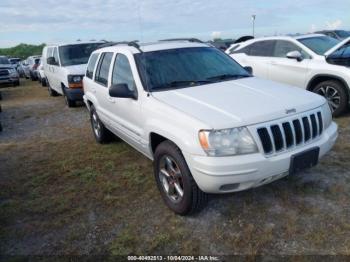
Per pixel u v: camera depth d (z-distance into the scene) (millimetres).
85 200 3816
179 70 3961
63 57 10219
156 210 3484
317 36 7355
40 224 3404
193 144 2812
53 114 9180
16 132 7465
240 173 2709
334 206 3268
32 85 18719
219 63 4324
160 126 3229
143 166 4664
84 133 6812
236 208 3361
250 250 2758
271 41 7555
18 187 4332
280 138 2863
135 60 3984
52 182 4398
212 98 3264
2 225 3436
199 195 3047
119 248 2928
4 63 19016
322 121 3230
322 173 3959
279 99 3180
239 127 2748
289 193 3557
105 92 4758
